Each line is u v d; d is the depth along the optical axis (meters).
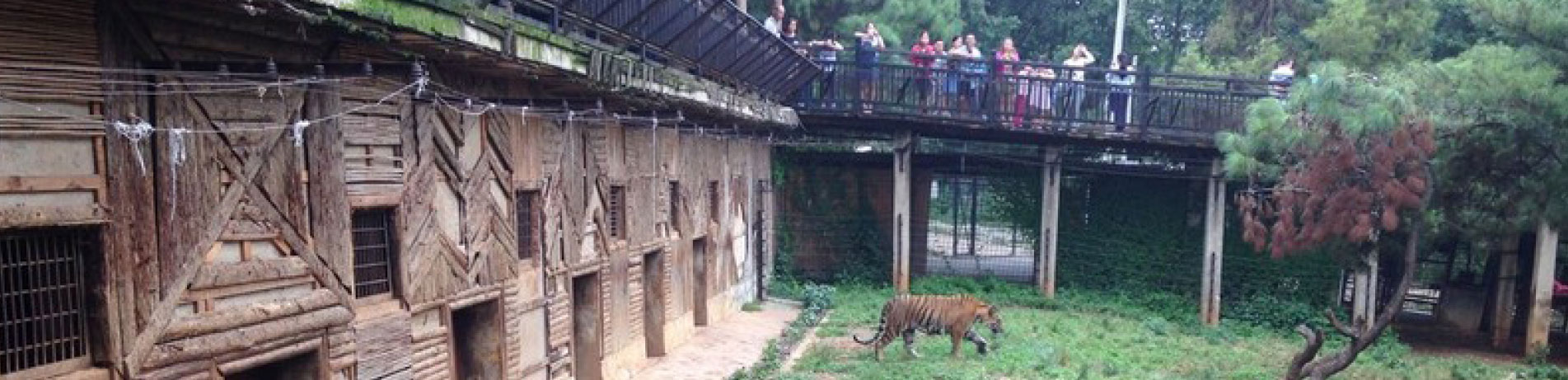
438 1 6.53
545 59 8.23
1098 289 21.83
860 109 20.19
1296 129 13.34
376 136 7.64
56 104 5.31
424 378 8.30
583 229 11.59
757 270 21.03
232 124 6.33
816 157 23.12
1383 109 12.36
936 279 22.38
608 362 12.37
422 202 8.25
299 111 6.85
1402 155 12.70
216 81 6.13
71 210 5.37
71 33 5.35
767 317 18.67
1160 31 36.16
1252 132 14.08
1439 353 17.86
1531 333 17.25
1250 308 19.89
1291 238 14.00
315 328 6.97
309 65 6.44
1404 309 21.30
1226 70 26.19
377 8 5.91
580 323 12.11
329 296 7.11
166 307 5.91
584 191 11.66
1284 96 18.06
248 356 6.46
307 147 6.93
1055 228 20.88
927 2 27.81
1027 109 19.53
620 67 9.87
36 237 5.40
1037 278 22.34
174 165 5.92
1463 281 19.84
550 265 10.69
